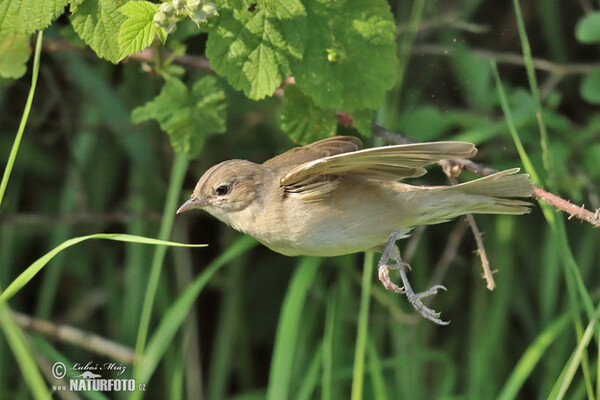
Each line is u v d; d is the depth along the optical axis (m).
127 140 10.84
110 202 11.55
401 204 6.63
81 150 11.08
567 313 9.31
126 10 6.10
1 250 11.05
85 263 11.45
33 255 11.62
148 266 10.94
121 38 6.14
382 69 7.07
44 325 9.97
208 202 7.06
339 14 7.00
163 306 10.89
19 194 11.57
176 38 7.91
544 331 9.57
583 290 7.15
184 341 10.27
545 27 11.38
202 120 7.89
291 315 8.80
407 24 10.32
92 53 8.43
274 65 6.71
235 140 11.07
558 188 9.76
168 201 8.38
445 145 5.28
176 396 9.80
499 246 10.86
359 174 6.41
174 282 11.29
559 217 7.32
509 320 11.70
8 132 10.91
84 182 11.37
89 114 11.10
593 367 10.19
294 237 6.72
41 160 11.27
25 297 11.73
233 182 6.93
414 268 11.03
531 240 11.49
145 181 11.00
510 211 6.78
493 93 10.41
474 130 9.89
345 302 10.24
